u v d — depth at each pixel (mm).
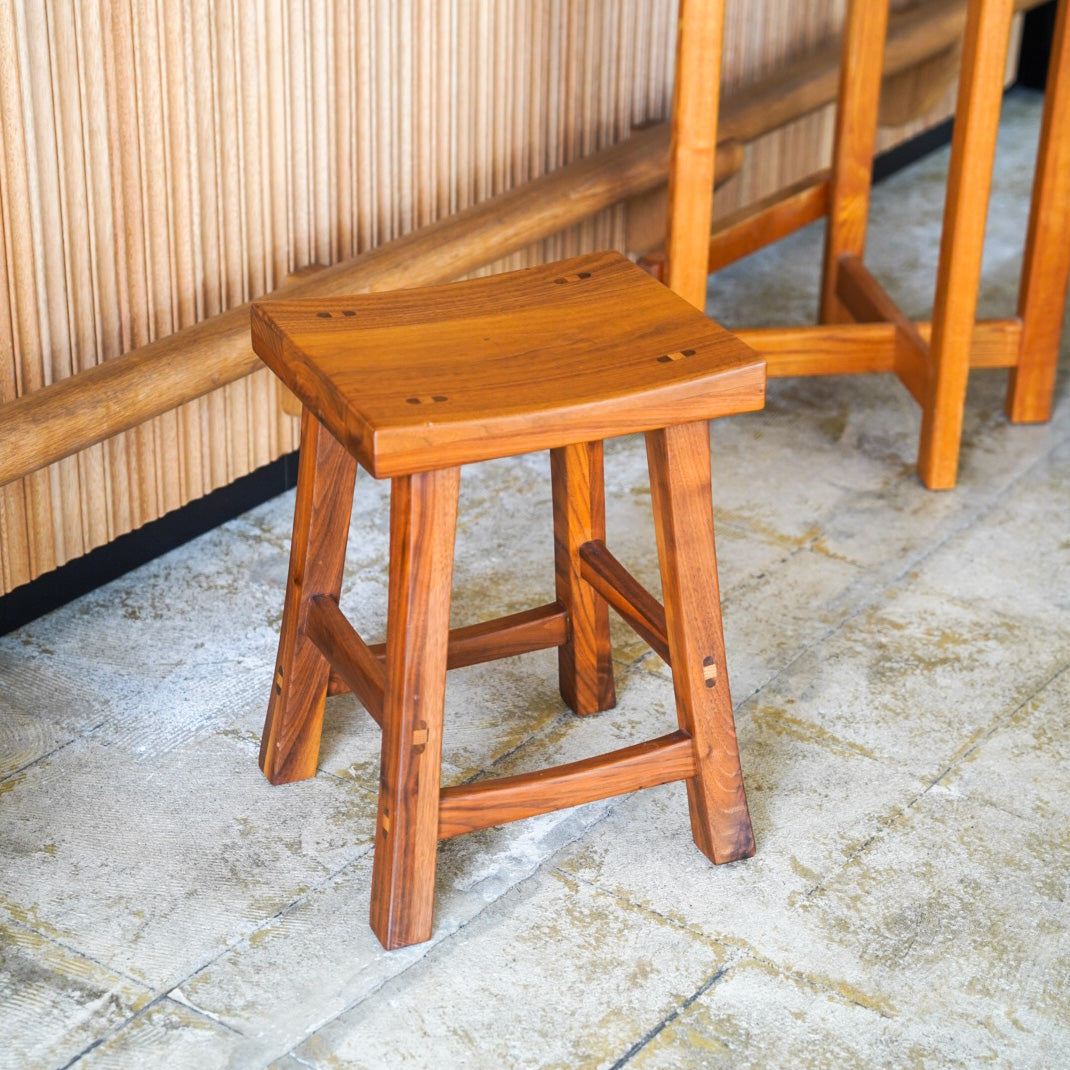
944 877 1709
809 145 3533
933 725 1970
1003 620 2205
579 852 1735
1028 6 3529
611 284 1683
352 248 2453
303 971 1558
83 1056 1446
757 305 3240
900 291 3293
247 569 2309
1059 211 2594
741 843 1716
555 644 1903
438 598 1455
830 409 2857
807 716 1979
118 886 1663
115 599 2211
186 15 2033
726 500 2520
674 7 2932
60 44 1888
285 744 1807
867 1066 1458
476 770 1861
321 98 2283
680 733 1670
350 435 1393
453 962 1572
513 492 2539
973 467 2646
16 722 1926
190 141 2113
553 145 2783
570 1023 1501
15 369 1996
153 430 2225
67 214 1988
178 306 2201
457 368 1474
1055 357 2738
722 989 1546
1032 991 1555
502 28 2557
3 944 1575
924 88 3514
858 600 2244
